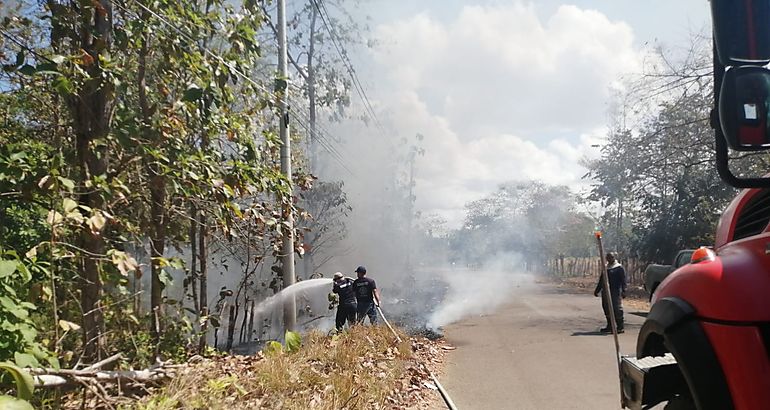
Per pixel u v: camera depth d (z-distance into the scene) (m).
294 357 7.20
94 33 6.32
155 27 7.10
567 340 11.05
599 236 4.07
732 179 2.36
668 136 20.61
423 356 9.43
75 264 6.34
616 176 24.19
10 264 4.25
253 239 10.70
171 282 6.79
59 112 7.67
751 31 2.15
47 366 5.05
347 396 5.87
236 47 7.52
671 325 2.66
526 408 6.33
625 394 3.39
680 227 23.59
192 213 8.92
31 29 7.16
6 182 5.41
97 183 5.80
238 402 5.48
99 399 5.10
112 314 6.89
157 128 7.11
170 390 5.34
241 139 7.83
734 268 2.54
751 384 2.27
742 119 2.19
